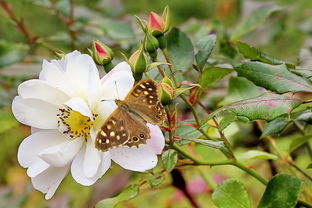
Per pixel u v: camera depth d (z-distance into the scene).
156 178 0.67
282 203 0.64
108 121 0.62
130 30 0.85
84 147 0.66
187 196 0.78
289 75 0.65
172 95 0.65
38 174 0.65
